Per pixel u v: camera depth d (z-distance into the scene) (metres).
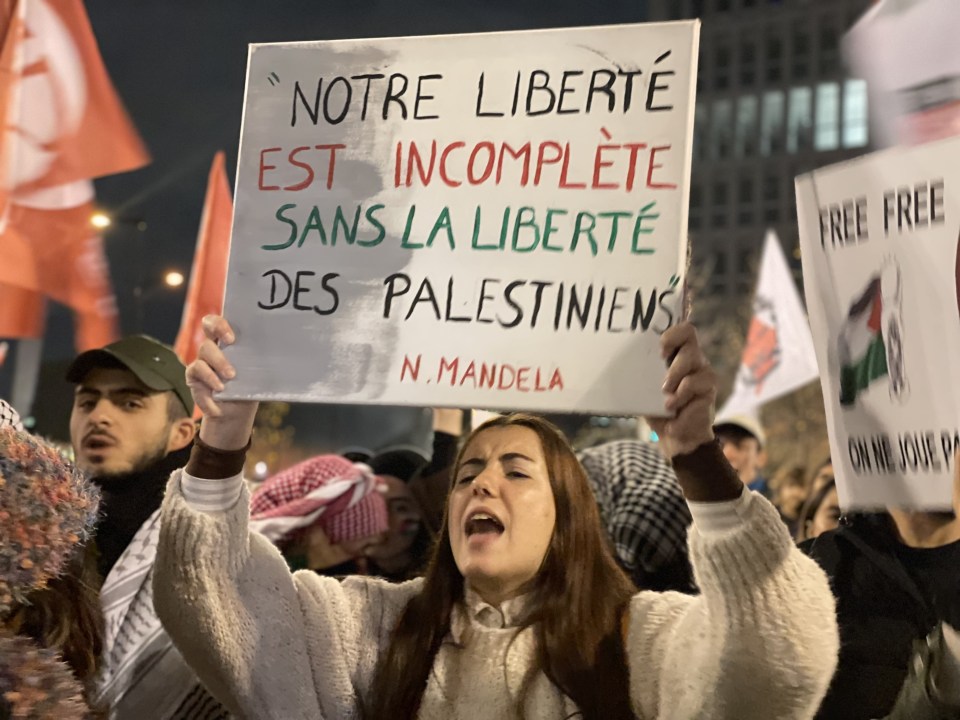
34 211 3.57
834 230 2.33
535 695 2.07
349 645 2.30
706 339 40.19
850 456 2.30
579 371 2.05
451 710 2.11
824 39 58.97
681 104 2.11
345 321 2.19
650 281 2.06
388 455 3.90
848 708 2.37
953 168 2.12
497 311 2.12
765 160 60.25
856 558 2.47
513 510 2.15
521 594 2.19
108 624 2.65
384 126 2.25
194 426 3.21
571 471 2.23
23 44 3.55
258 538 2.32
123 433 3.01
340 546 3.46
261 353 2.21
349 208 2.24
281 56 2.33
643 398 2.01
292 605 2.26
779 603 1.90
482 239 2.16
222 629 2.16
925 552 2.35
